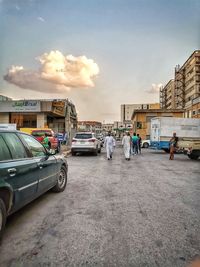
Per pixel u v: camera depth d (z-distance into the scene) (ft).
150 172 33.19
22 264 9.55
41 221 14.12
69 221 14.12
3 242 11.44
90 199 18.95
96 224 13.67
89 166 38.91
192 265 9.59
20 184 13.11
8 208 12.06
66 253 10.41
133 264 9.60
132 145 66.80
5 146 13.00
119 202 18.15
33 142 16.79
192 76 255.09
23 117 110.63
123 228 13.12
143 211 16.03
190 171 34.55
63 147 81.46
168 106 348.59
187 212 15.88
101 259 9.94
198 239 11.85
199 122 76.79
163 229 13.02
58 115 113.91
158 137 74.69
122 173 32.04
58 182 20.90
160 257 10.14
